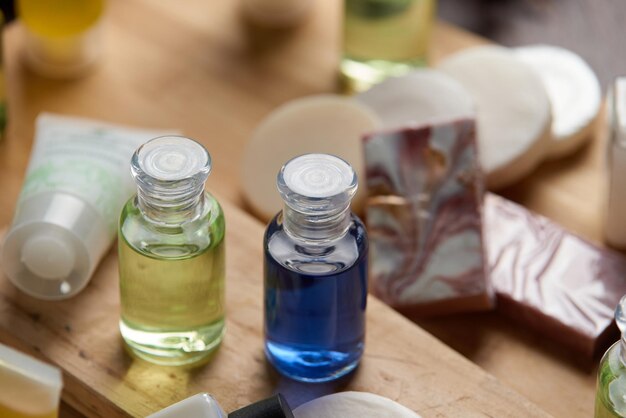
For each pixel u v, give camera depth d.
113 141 0.63
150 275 0.56
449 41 0.75
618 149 0.63
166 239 0.56
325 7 0.76
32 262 0.60
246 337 0.60
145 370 0.59
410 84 0.69
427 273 0.62
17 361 0.54
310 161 0.55
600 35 0.90
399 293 0.62
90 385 0.58
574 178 0.69
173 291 0.56
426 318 0.63
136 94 0.72
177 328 0.57
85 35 0.71
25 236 0.60
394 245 0.63
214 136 0.70
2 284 0.61
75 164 0.62
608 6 0.91
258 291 0.61
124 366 0.59
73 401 0.60
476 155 0.63
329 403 0.57
